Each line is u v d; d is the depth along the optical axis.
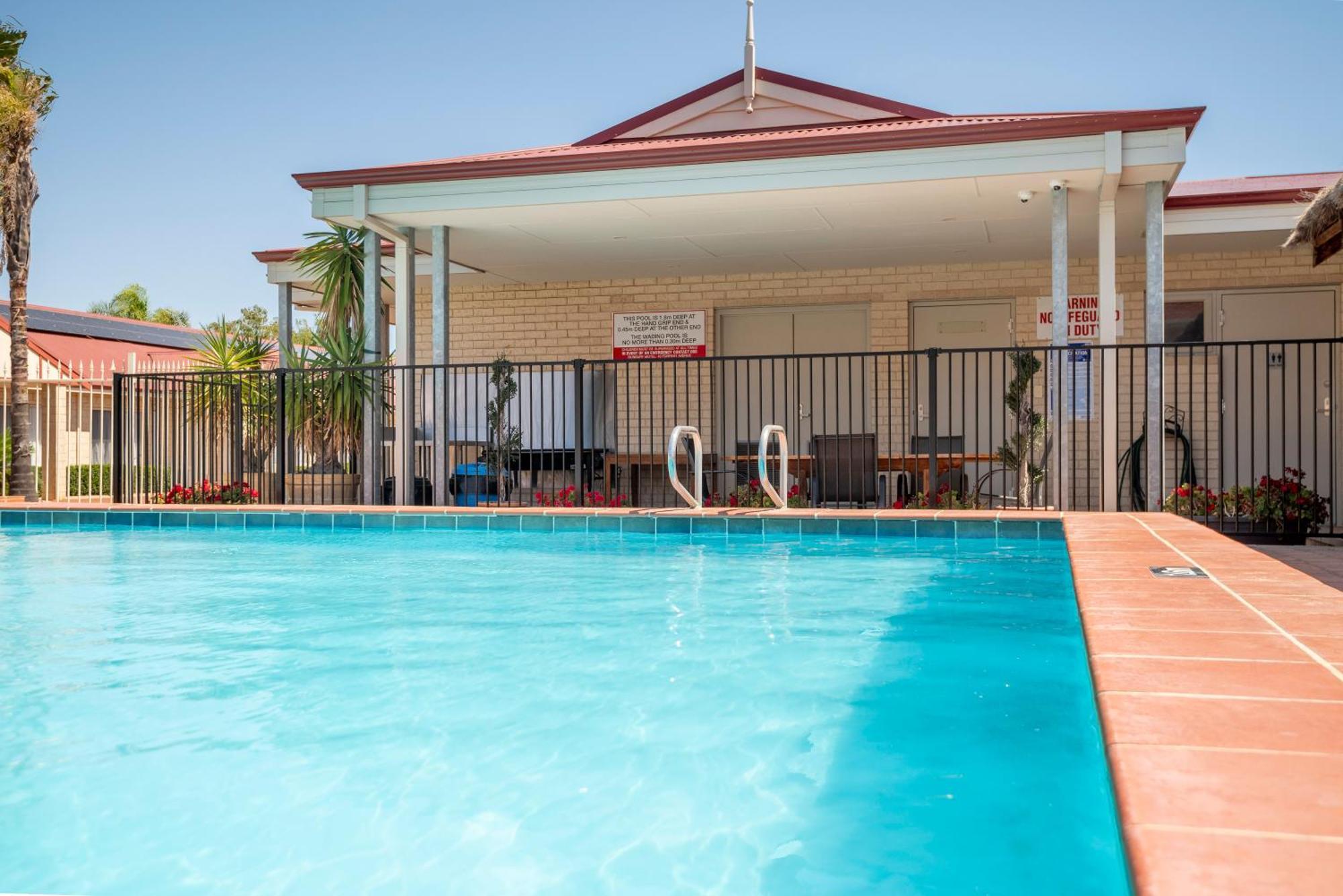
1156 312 6.62
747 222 7.96
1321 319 9.04
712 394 10.45
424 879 1.29
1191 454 8.78
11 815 1.55
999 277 9.82
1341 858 0.79
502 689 2.32
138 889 1.29
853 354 6.39
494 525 6.08
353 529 6.33
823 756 1.79
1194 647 1.68
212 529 6.54
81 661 2.67
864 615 3.27
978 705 2.13
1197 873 0.76
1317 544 5.59
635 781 1.67
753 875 1.29
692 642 2.86
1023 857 1.33
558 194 7.22
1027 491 6.67
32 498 10.39
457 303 11.18
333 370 7.48
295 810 1.56
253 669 2.56
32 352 15.52
